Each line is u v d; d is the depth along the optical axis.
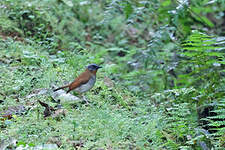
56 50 14.53
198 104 10.81
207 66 12.16
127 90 12.48
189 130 9.26
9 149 7.85
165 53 14.75
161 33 13.80
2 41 13.95
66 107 10.02
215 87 11.55
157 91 13.55
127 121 9.22
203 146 8.72
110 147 8.20
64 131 8.55
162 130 9.52
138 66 15.70
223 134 9.34
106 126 8.78
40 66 12.60
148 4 14.42
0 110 9.63
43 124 8.80
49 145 7.95
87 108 9.99
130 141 8.58
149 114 10.03
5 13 15.36
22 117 9.11
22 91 10.70
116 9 14.51
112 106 10.45
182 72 15.40
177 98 11.48
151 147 8.54
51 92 10.73
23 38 14.77
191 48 11.15
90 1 19.95
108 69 14.09
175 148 8.60
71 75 11.99
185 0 13.94
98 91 11.53
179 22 14.59
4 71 11.79
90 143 8.17
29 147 7.75
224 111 9.26
